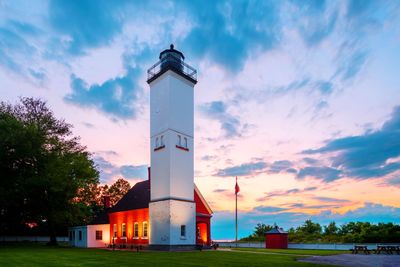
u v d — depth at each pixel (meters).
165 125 32.03
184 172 32.06
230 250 30.72
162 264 15.67
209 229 35.12
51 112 41.06
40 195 36.72
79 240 40.31
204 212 35.59
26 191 34.41
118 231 38.22
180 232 30.02
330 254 25.23
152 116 34.31
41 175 35.03
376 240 44.50
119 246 35.59
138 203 35.84
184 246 30.00
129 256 21.06
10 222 41.06
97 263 16.14
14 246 36.44
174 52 34.66
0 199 33.38
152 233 31.23
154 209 31.42
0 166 34.16
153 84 35.00
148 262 16.69
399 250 26.78
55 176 35.06
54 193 36.44
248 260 18.23
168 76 32.59
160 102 33.38
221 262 16.86
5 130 34.00
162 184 31.11
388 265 16.25
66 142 40.94
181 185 31.39
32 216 39.66
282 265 15.50
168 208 29.62
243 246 43.84
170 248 28.61
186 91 34.53
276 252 27.47
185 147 32.94
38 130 36.03
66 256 20.83
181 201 30.80
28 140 34.41
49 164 35.66
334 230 60.75
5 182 34.31
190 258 19.47
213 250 30.34
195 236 31.67
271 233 38.28
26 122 37.28
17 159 34.84
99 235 39.34
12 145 33.41
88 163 41.78
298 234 58.09
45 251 26.48
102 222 40.97
